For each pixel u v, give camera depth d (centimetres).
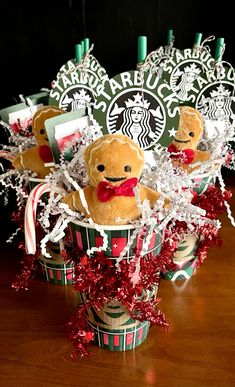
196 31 89
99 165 35
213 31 88
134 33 90
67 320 46
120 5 87
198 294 50
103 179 35
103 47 91
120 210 36
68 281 52
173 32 89
